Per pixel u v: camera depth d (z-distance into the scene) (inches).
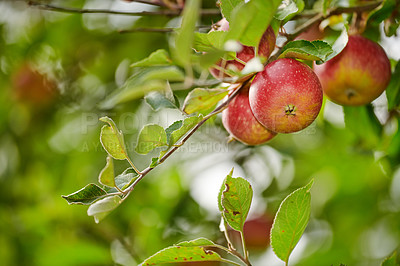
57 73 62.0
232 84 38.9
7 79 63.9
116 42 57.4
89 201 36.0
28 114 64.7
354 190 61.3
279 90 37.5
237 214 37.7
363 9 41.5
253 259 53.1
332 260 57.7
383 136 46.7
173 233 54.9
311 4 46.3
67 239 55.4
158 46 55.1
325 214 61.9
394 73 43.6
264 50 38.1
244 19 35.2
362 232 62.1
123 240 53.7
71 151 62.4
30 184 61.8
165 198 56.6
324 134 53.7
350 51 41.4
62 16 57.9
